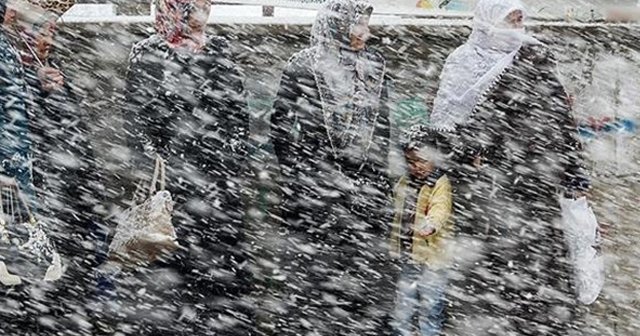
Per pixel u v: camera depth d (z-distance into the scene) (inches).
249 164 177.9
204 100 165.6
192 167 165.6
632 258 194.4
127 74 165.8
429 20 189.9
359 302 176.7
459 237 175.2
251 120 182.4
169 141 164.7
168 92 163.9
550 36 198.4
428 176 175.3
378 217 175.5
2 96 148.3
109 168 172.7
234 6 203.8
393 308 177.5
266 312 176.1
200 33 165.5
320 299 176.2
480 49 173.3
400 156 179.8
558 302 173.6
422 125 177.6
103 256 165.6
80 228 164.7
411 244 176.7
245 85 176.9
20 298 153.6
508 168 172.4
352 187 173.9
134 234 160.6
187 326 167.3
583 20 206.4
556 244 172.7
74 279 163.8
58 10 157.2
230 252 168.9
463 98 173.0
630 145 198.2
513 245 173.3
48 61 163.8
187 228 166.1
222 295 169.2
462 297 176.2
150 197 162.4
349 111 172.6
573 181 171.6
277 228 178.4
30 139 152.3
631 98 198.7
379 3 222.7
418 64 189.9
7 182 148.8
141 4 202.7
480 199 174.1
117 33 177.0
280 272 176.6
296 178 172.9
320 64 171.3
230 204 168.2
